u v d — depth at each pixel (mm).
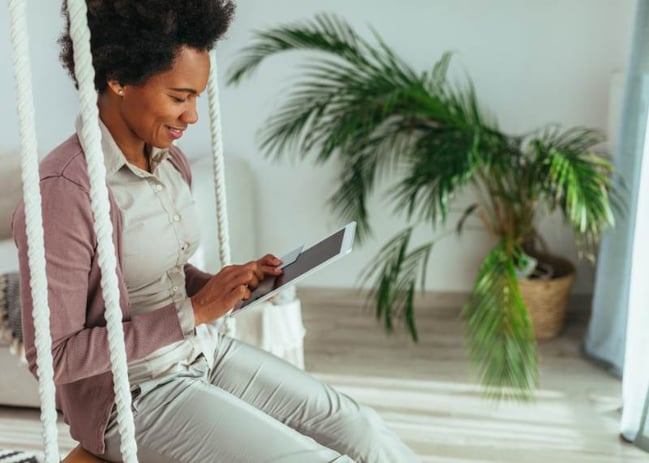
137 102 1144
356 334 2895
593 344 2613
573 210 2328
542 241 2875
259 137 3047
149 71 1103
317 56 2930
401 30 2861
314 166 3045
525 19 2770
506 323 2277
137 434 1206
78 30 881
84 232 1115
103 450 1206
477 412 2350
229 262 1545
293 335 2291
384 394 2467
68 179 1107
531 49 2797
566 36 2762
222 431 1185
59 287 1101
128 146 1223
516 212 2758
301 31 2740
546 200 2584
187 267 1474
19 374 2328
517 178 2662
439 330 2912
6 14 3008
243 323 2264
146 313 1180
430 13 2824
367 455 1329
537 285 2688
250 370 1398
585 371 2572
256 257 3193
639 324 2092
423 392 2473
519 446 2168
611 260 2480
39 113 3119
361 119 2729
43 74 3068
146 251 1233
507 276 2344
